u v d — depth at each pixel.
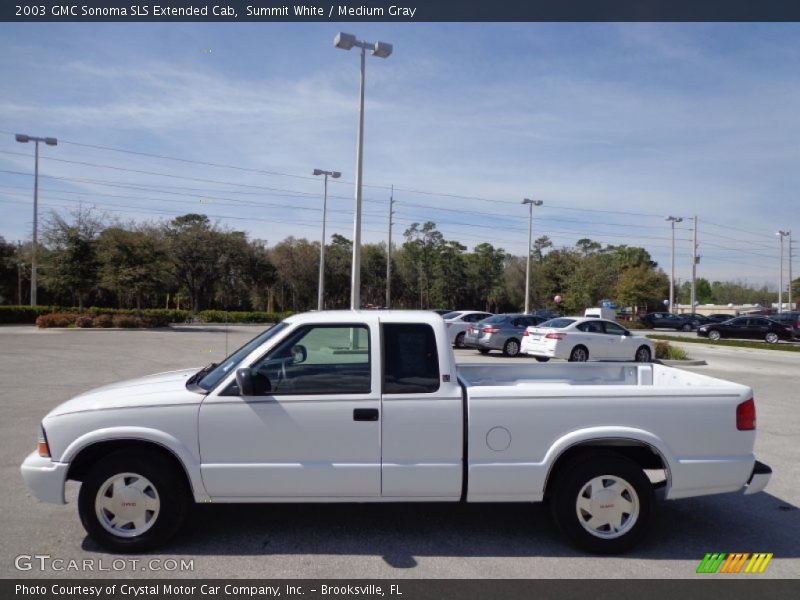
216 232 53.97
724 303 127.06
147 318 35.66
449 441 4.71
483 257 69.38
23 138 36.00
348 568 4.45
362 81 21.53
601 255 69.00
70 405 4.80
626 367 6.48
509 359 20.48
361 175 21.73
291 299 62.25
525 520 5.46
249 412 4.65
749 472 4.86
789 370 19.22
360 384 4.78
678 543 5.03
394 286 66.31
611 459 4.76
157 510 4.67
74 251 33.72
